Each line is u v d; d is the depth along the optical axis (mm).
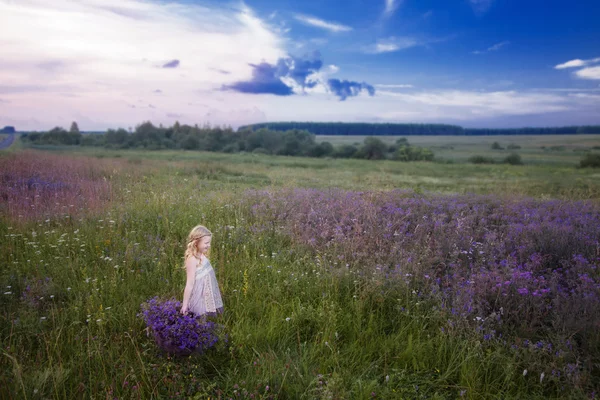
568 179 26469
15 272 5418
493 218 9633
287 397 3361
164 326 3688
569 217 9102
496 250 6891
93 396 3215
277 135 80188
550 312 4859
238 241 7352
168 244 6984
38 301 4633
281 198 10602
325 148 74250
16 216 7852
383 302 5090
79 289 5004
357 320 4656
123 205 9445
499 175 30969
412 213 9430
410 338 4172
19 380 3084
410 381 3723
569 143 150875
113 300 4789
